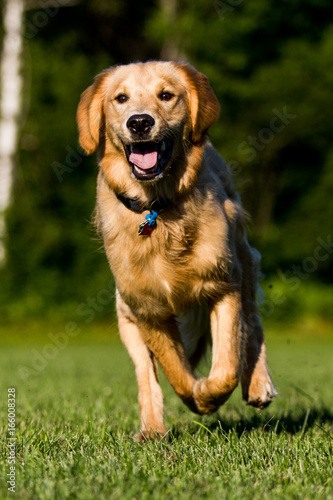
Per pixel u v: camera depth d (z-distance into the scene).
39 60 30.56
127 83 6.11
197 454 5.34
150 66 6.21
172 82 6.14
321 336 28.92
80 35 34.06
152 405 6.44
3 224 30.08
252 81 30.91
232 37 31.08
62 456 5.21
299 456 5.18
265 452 5.34
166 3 33.56
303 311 30.34
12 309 29.34
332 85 30.64
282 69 30.56
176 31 31.42
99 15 34.53
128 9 34.94
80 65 30.67
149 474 4.70
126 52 35.16
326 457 5.23
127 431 6.80
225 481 4.54
